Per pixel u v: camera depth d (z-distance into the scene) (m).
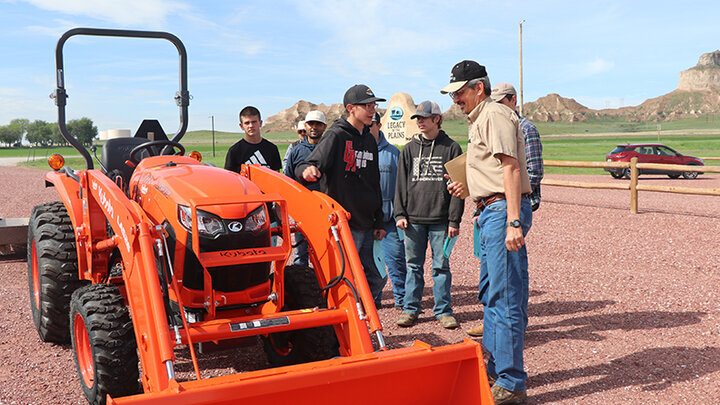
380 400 2.92
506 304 3.70
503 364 3.70
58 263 4.54
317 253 3.89
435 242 5.30
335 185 4.58
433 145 5.20
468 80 3.81
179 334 3.01
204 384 2.47
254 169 4.74
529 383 4.08
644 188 11.95
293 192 4.13
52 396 3.87
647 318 5.51
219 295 3.53
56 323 4.64
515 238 3.54
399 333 5.17
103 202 3.80
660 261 7.93
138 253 3.15
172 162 4.24
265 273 3.68
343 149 4.57
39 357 4.59
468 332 5.18
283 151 94.06
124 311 3.41
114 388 3.29
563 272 7.40
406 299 5.43
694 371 4.23
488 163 3.76
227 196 3.51
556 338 5.00
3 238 7.24
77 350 3.69
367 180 4.71
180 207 3.48
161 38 5.20
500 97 4.78
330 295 3.74
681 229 10.24
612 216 11.84
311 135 6.19
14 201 16.03
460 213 5.09
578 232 10.27
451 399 3.12
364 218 4.71
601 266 7.71
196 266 3.50
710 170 11.45
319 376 2.65
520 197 3.58
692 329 5.16
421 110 5.12
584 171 30.97
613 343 4.84
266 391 2.54
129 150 5.14
